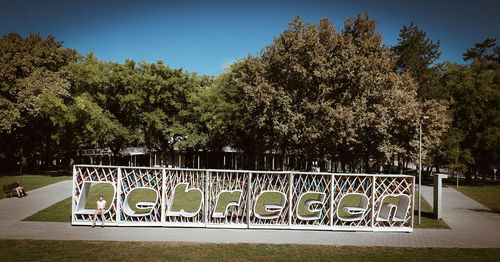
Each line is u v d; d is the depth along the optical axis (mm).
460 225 15469
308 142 27875
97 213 13500
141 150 58188
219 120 35500
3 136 42469
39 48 37094
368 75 26188
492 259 10445
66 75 38188
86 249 10523
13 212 16094
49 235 12078
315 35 27656
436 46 42125
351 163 35344
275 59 28250
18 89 34844
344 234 13500
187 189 14070
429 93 39156
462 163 37500
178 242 11594
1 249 10289
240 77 33062
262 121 27234
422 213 18547
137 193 24375
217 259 9922
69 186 27250
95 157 62094
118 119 42438
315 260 10109
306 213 17609
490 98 36812
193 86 42531
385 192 14477
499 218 17266
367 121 24875
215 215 14000
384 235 13484
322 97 26281
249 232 13328
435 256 10695
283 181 14344
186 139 42531
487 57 56812
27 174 41719
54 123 35125
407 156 30656
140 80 39781
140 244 11234
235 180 14414
